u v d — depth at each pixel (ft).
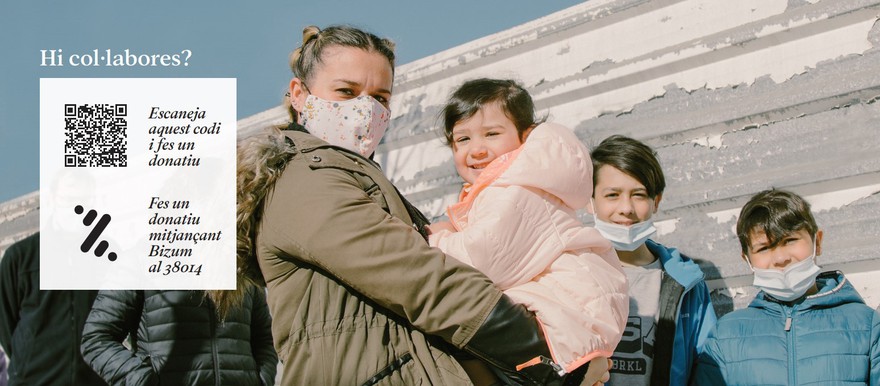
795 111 9.50
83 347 9.49
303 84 5.90
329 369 4.67
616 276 5.36
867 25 9.16
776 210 8.21
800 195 9.30
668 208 10.23
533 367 4.74
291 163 5.06
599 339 4.91
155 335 9.53
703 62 10.32
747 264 9.32
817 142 9.27
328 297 4.83
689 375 8.73
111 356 9.32
